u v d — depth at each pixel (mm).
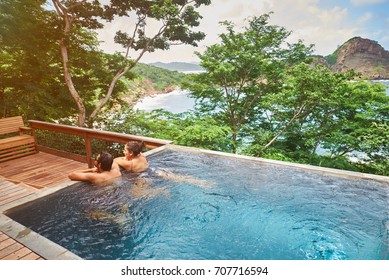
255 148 8281
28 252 1954
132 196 3211
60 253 1938
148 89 41625
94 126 9906
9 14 8227
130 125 8414
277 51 9664
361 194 3078
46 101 9805
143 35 12500
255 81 9906
